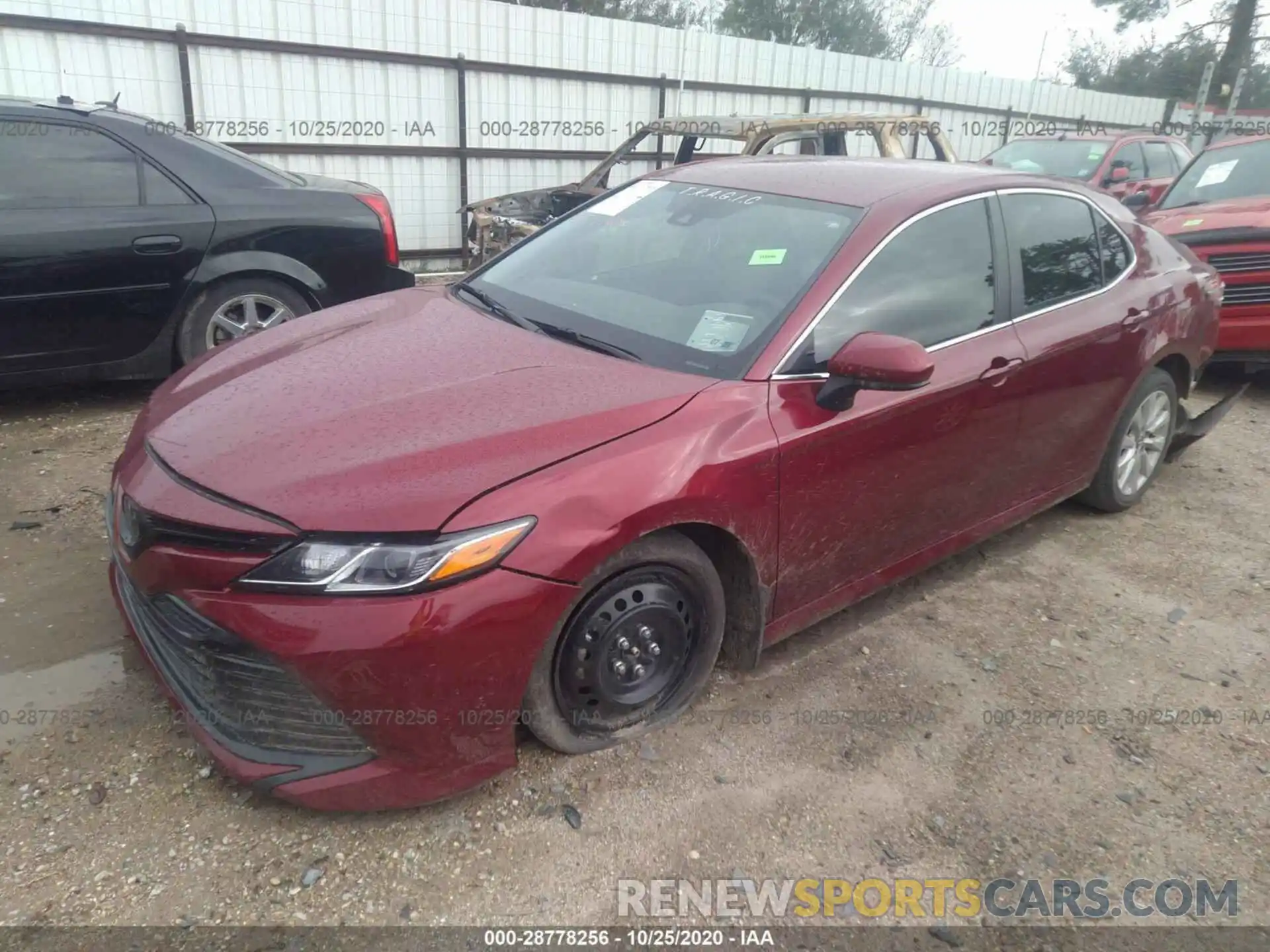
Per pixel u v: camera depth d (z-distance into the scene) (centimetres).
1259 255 621
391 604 213
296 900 221
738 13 2845
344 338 311
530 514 226
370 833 240
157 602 235
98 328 485
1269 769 287
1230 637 359
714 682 310
